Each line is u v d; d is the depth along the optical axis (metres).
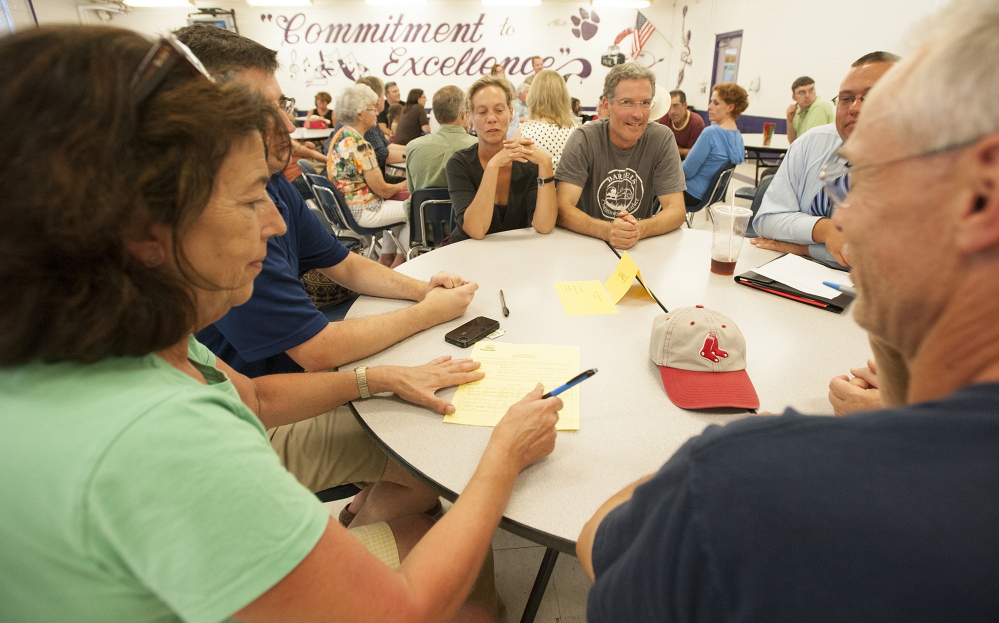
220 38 1.16
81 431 0.43
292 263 1.28
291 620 0.50
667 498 0.40
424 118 6.20
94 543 0.43
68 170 0.40
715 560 0.35
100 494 0.42
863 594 0.31
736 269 1.62
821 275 1.49
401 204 3.69
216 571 0.46
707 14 8.78
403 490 1.20
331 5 9.41
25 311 0.43
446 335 1.20
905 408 0.34
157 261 0.50
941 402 0.33
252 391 0.95
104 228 0.43
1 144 0.40
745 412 0.94
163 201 0.47
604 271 1.60
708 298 1.39
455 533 0.68
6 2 7.14
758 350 1.13
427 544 0.66
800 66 6.33
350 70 9.82
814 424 0.35
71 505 0.42
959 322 0.36
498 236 1.99
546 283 1.51
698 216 5.25
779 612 0.33
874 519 0.30
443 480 0.80
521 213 2.38
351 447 1.20
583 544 0.63
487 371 1.07
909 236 0.38
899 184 0.37
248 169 0.57
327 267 1.47
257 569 0.47
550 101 3.19
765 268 1.54
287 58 9.65
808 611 0.32
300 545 0.49
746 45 7.61
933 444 0.31
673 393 0.96
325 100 8.24
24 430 0.43
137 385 0.48
